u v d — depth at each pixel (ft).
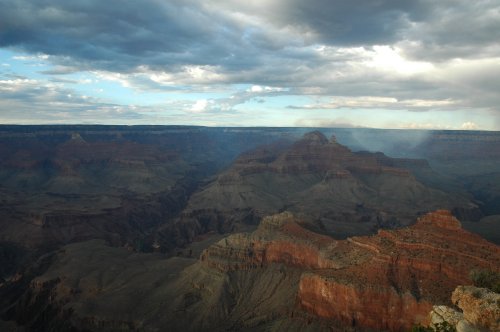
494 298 159.84
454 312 170.40
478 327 155.33
